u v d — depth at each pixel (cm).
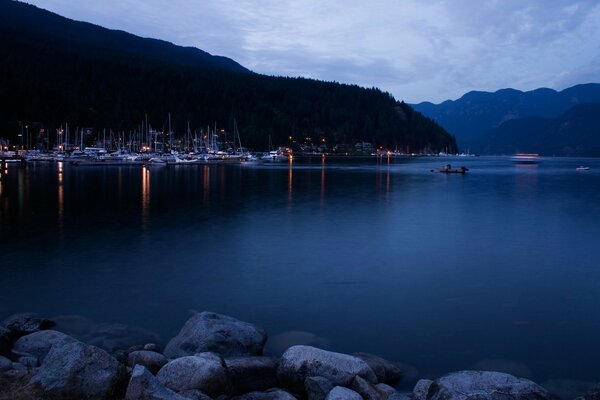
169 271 1775
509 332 1227
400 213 3416
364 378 878
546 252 2148
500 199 4456
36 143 16038
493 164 17162
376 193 4956
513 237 2509
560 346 1145
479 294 1537
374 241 2380
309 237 2466
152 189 5119
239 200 4147
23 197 4216
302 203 3975
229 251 2117
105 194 4538
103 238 2380
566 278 1730
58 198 4166
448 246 2270
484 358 1074
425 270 1828
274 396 800
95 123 17962
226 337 993
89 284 1598
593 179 7881
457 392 719
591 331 1238
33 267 1806
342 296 1508
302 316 1327
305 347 932
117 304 1403
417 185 6166
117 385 754
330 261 1956
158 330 1205
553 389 931
